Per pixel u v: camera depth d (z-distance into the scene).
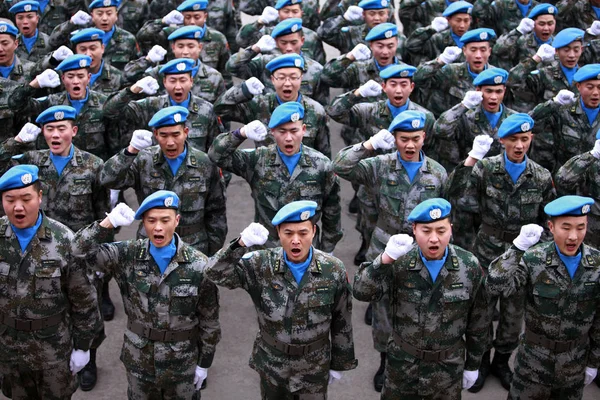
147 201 5.38
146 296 5.52
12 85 8.61
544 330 5.64
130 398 5.79
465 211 7.39
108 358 7.21
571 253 5.46
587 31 10.67
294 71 7.79
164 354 5.55
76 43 9.02
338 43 11.25
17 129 8.83
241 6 13.02
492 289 5.39
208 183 7.10
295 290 5.38
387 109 8.20
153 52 8.16
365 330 7.69
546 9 10.35
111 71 9.33
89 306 5.80
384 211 6.96
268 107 7.97
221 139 6.71
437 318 5.42
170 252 5.52
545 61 9.92
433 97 9.48
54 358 5.78
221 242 7.41
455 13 10.27
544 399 5.88
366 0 10.41
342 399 6.74
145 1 12.18
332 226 7.23
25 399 6.05
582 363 5.75
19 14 10.43
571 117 8.41
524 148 6.84
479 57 9.03
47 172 7.11
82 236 5.35
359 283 5.34
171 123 6.74
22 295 5.61
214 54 10.72
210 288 5.58
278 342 5.46
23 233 5.60
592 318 5.64
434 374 5.53
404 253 5.10
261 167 7.01
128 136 8.69
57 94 8.39
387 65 9.24
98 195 7.27
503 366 6.89
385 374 5.80
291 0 10.41
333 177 7.04
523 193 6.94
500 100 7.98
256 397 6.74
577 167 7.10
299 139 6.85
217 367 7.12
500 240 7.11
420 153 6.98
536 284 5.56
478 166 7.08
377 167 6.97
